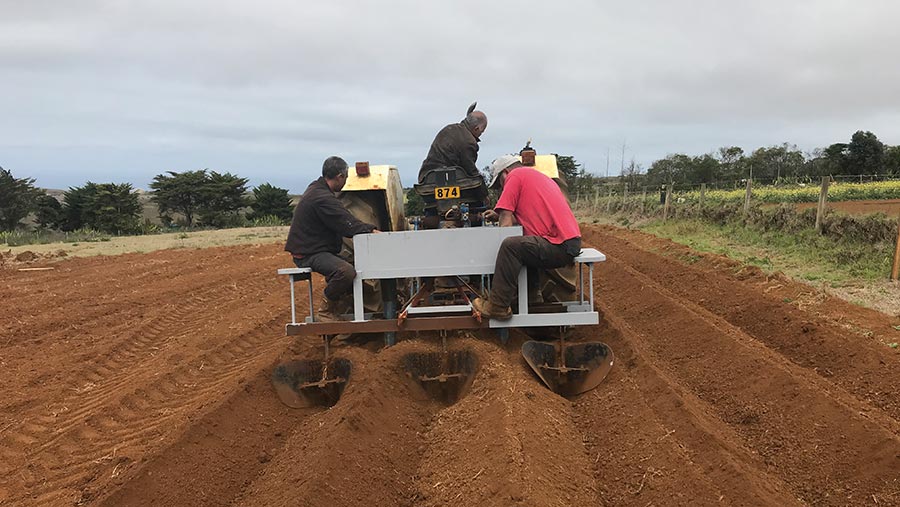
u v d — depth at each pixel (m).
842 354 5.28
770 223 12.56
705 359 5.46
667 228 16.52
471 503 3.38
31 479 4.05
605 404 4.66
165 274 12.43
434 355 5.13
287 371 5.09
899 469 3.46
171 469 3.92
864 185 28.23
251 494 3.82
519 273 4.89
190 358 6.43
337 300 5.66
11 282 11.77
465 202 6.05
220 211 46.47
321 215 5.16
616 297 8.44
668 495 3.48
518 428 3.92
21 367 6.38
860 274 8.15
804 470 3.74
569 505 3.36
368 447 4.07
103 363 6.53
